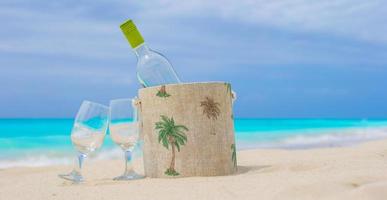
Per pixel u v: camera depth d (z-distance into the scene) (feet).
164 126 5.06
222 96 5.15
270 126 29.27
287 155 7.27
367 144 8.15
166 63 5.43
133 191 4.42
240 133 22.02
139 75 5.40
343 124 31.55
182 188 4.41
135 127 5.24
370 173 4.38
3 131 20.54
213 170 5.02
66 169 6.84
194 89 5.04
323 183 3.85
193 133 5.02
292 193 3.76
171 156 5.04
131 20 5.28
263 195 3.92
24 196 4.54
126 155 5.32
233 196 4.00
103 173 6.14
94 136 5.17
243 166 5.74
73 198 4.31
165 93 5.06
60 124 25.03
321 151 7.54
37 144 15.06
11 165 11.66
